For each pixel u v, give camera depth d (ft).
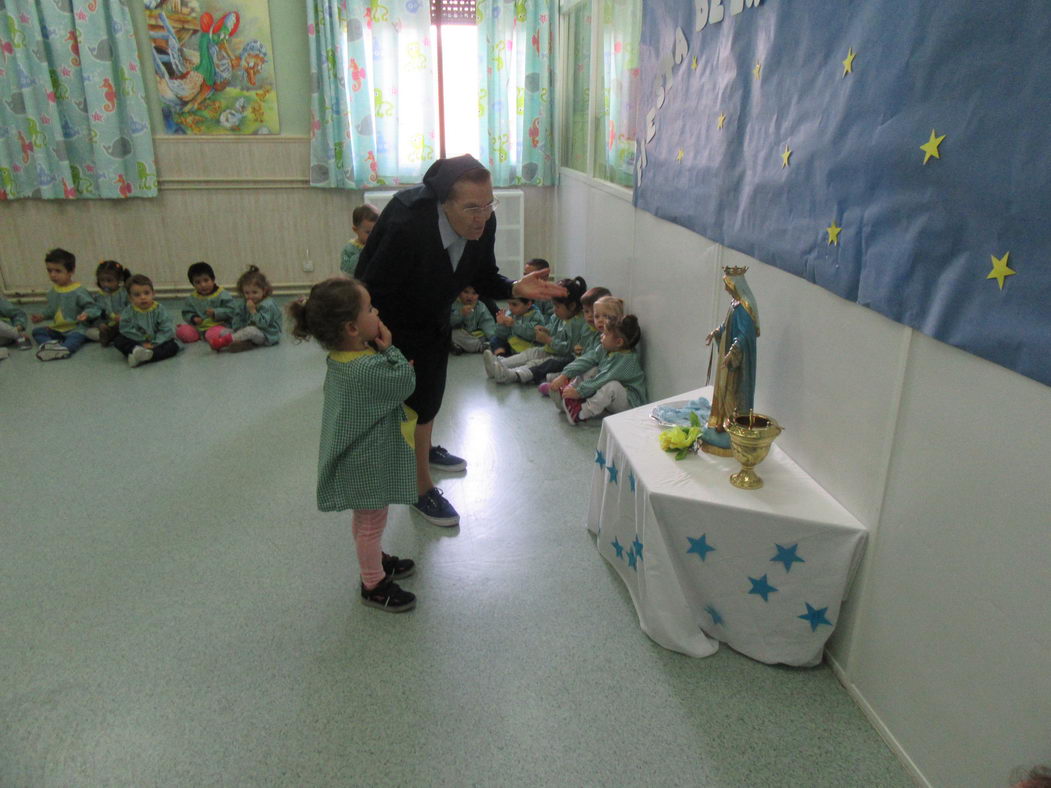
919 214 3.84
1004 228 3.27
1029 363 3.16
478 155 15.93
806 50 5.02
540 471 8.45
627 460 5.90
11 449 8.95
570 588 6.31
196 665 5.41
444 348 6.81
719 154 6.70
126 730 4.83
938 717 4.08
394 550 6.85
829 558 4.86
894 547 4.39
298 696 5.13
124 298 13.58
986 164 3.36
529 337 12.18
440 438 9.30
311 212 16.05
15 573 6.48
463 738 4.78
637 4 9.59
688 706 5.02
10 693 5.13
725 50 6.48
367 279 5.93
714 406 5.82
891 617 4.49
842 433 4.92
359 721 4.92
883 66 4.10
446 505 7.31
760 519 4.99
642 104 9.28
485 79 15.24
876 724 4.74
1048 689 3.24
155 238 15.69
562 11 14.55
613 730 4.83
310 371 11.91
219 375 11.70
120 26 14.11
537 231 16.70
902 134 3.94
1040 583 3.25
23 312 13.66
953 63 3.53
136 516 7.43
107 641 5.65
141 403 10.50
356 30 14.65
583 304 10.64
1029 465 3.27
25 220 15.05
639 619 5.86
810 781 4.41
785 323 5.66
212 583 6.37
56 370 11.90
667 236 8.55
